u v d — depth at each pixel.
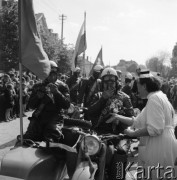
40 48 4.39
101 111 4.52
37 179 3.70
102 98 4.48
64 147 4.00
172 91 19.38
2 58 23.92
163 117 3.49
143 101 7.97
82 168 3.51
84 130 4.45
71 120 4.50
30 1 4.38
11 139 8.96
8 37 23.75
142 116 3.66
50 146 4.00
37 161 3.69
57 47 33.72
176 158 3.61
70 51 39.31
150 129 3.47
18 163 3.64
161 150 3.54
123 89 9.30
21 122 4.30
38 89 4.53
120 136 3.98
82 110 5.77
